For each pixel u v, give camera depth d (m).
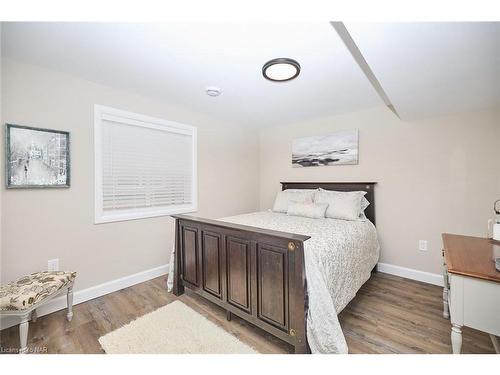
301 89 2.43
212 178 3.48
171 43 1.64
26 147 1.90
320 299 1.44
